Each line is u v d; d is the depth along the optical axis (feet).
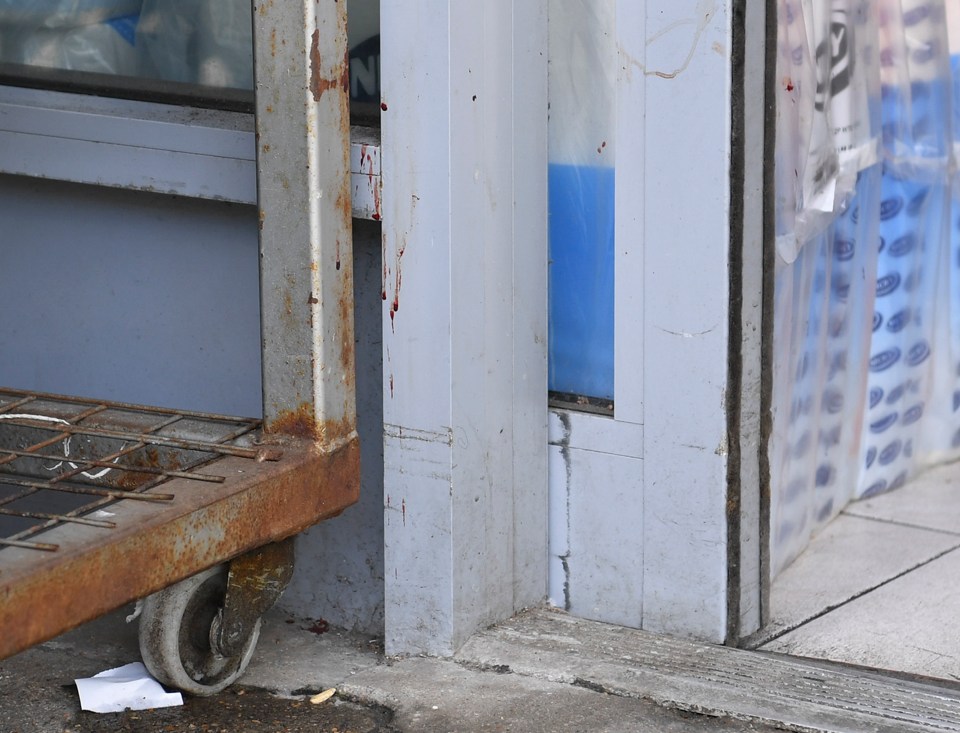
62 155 10.70
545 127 9.74
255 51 8.45
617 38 9.13
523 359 9.86
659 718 8.70
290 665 10.02
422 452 9.46
